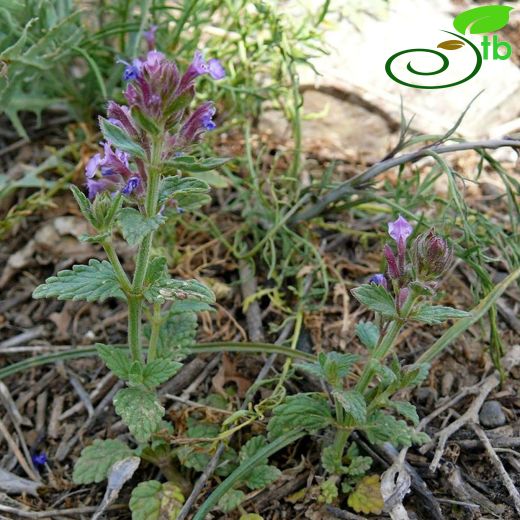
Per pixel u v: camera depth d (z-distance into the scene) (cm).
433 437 25
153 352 23
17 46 29
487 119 34
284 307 29
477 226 29
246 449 24
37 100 32
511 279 26
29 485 24
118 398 21
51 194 31
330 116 35
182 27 32
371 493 23
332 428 25
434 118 34
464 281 30
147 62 18
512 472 24
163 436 23
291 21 33
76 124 34
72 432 26
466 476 24
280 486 24
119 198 19
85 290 20
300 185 31
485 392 26
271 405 25
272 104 34
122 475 23
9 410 26
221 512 23
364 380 22
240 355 27
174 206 22
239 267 30
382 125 35
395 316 20
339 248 31
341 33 35
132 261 30
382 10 35
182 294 21
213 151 32
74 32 32
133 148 19
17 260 30
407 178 33
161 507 23
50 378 27
